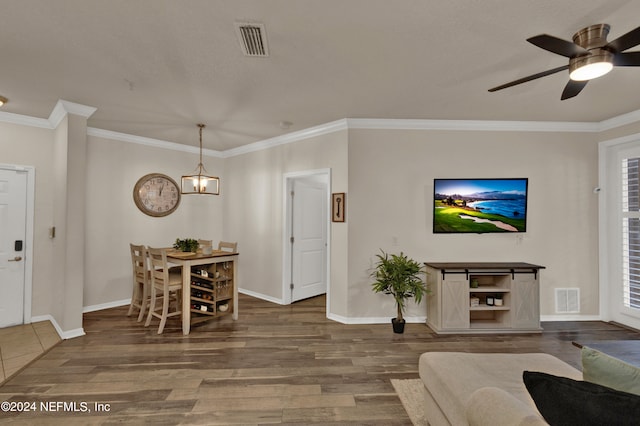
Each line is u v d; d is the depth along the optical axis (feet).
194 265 12.07
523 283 11.55
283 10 5.96
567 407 2.93
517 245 12.79
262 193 16.46
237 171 17.85
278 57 7.75
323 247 17.56
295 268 15.89
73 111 10.84
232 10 5.97
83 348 9.92
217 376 8.24
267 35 6.81
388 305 12.69
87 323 12.27
